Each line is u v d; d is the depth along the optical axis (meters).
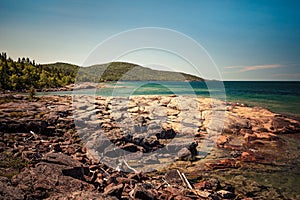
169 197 8.22
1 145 11.13
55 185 7.15
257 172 11.34
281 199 9.06
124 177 9.90
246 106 27.50
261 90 65.38
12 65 62.34
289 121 20.09
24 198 6.32
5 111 17.64
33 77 60.53
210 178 10.59
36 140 13.27
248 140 15.82
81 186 7.44
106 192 7.23
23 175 7.35
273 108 28.81
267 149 14.49
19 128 14.26
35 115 16.84
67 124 15.58
